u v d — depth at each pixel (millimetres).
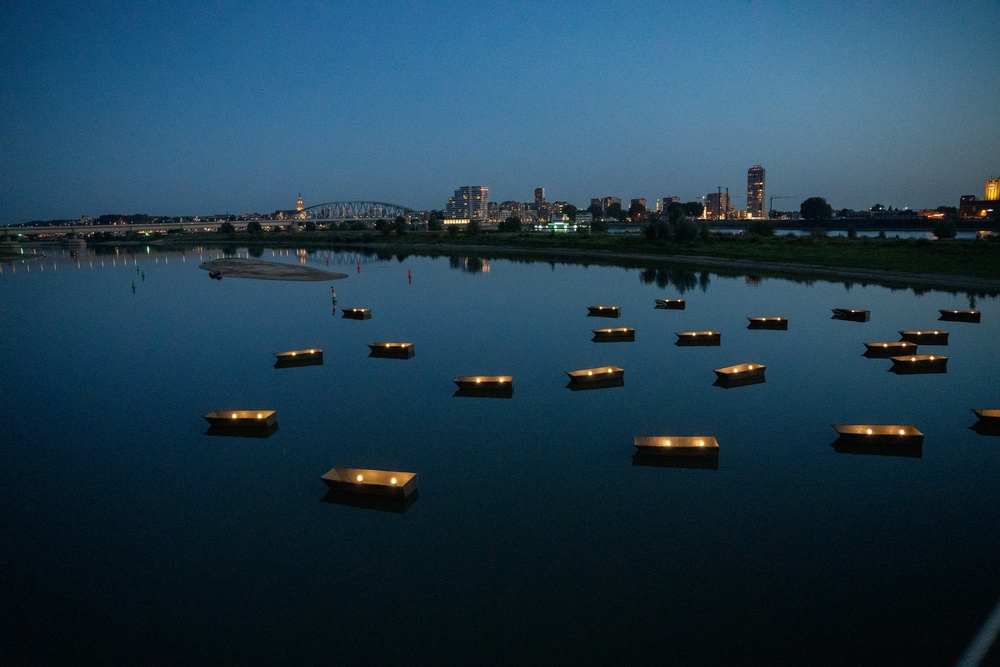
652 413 21797
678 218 103375
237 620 11172
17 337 40062
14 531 14570
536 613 11125
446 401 23797
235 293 62094
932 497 15156
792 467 17047
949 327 36062
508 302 50469
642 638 10398
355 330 39719
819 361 28797
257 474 17484
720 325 38281
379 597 11734
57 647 10562
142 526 14695
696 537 13523
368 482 15773
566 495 15641
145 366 31219
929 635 10289
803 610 11023
